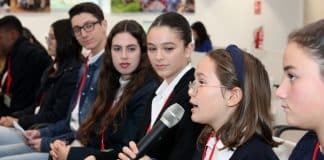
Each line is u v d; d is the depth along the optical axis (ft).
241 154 4.11
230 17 20.76
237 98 4.24
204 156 4.45
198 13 19.88
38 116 9.02
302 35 2.84
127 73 6.63
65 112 8.71
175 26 5.38
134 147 4.54
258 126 4.22
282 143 4.70
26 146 7.99
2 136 8.58
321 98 2.75
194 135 4.99
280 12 22.22
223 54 4.36
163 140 5.17
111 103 6.88
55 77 9.33
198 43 16.87
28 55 11.02
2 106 11.33
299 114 2.84
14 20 11.67
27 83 11.02
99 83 7.00
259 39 21.48
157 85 6.15
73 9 8.41
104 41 8.14
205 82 4.31
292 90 2.85
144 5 18.51
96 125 6.83
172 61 5.38
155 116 5.54
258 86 4.28
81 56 9.09
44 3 16.62
